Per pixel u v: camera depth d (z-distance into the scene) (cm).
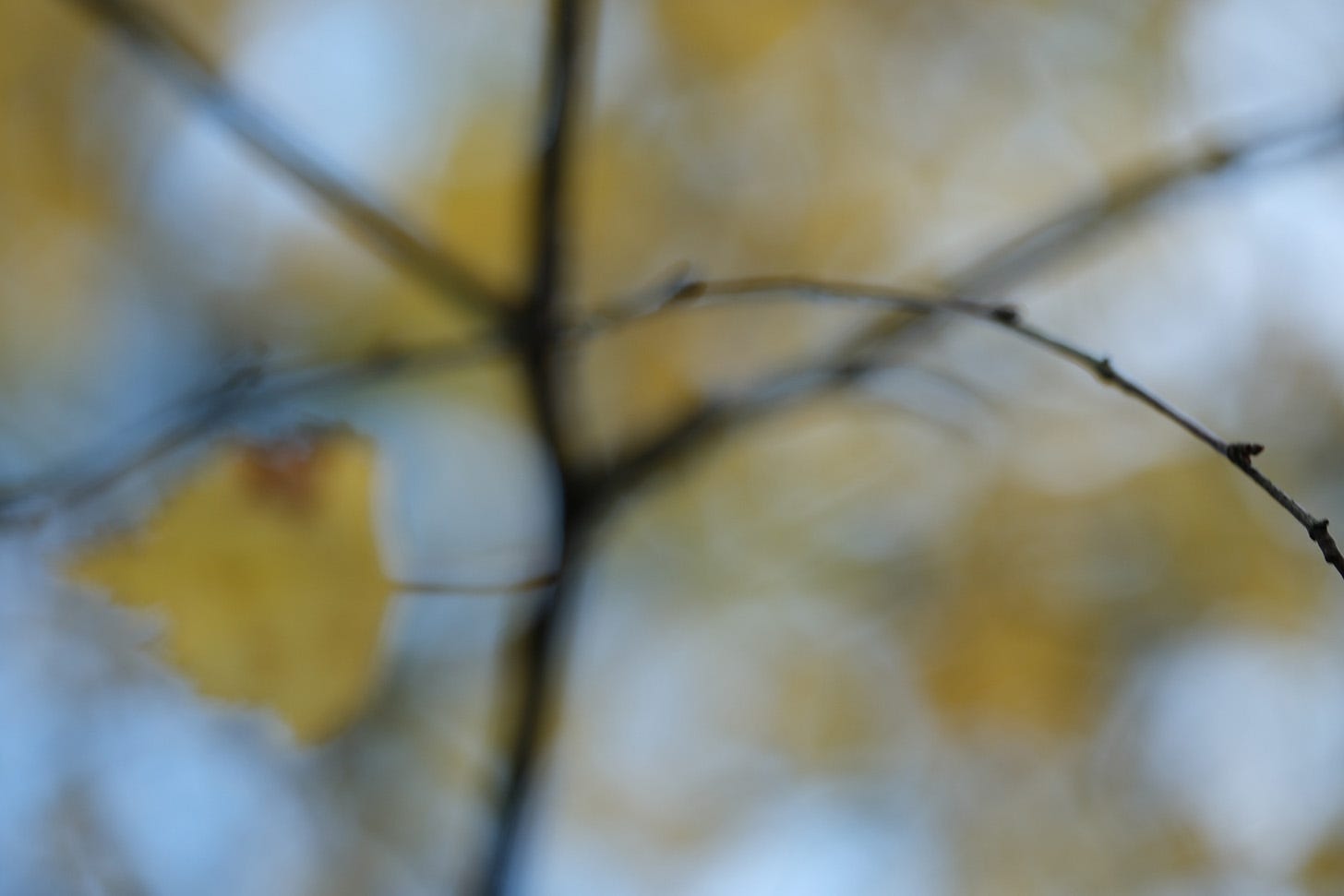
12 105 108
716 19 102
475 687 96
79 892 82
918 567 110
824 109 105
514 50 102
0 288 108
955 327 86
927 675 110
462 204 96
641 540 111
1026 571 107
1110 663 107
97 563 67
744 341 98
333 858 93
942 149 104
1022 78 102
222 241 108
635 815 113
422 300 101
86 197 110
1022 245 73
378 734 95
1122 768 107
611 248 102
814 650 113
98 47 106
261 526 67
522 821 71
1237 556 104
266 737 68
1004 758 109
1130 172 89
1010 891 107
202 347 108
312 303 106
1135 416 101
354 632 68
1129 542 105
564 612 71
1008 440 101
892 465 107
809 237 104
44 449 103
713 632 114
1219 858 104
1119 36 99
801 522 110
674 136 104
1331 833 102
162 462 68
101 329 109
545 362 71
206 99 71
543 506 89
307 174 71
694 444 72
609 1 101
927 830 110
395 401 96
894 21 103
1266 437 103
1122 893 105
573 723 113
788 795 113
